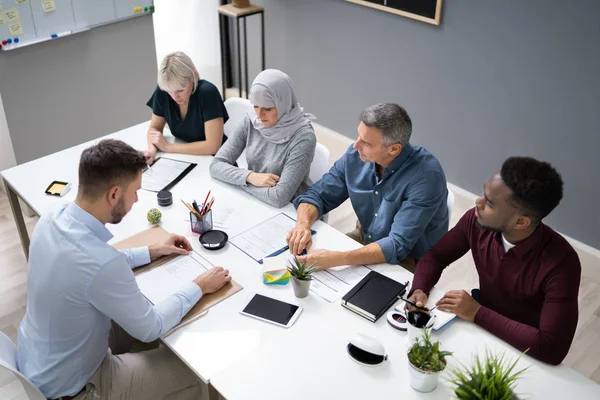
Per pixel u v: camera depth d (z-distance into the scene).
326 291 1.95
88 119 3.84
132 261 2.02
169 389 1.96
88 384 1.85
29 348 1.80
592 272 3.17
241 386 1.61
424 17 3.28
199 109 2.78
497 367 1.43
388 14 3.47
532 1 2.87
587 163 3.00
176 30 4.25
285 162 2.48
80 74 3.65
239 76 4.26
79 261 1.65
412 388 1.61
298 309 1.86
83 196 1.70
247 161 2.64
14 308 2.84
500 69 3.13
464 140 3.48
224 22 4.42
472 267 3.17
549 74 2.95
